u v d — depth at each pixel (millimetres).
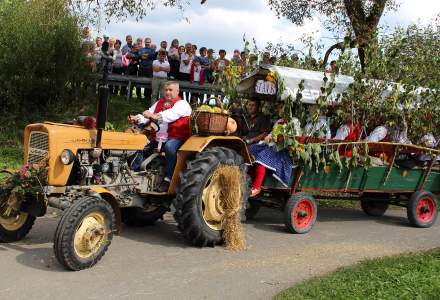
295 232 7766
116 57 15953
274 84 7898
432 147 9203
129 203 6680
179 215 6555
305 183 8023
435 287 5188
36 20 14461
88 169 6109
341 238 7656
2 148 12961
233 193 6777
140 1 15430
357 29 15078
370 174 8500
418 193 8898
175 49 16266
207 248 6723
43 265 5684
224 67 9266
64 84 14977
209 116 6809
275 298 4879
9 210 6102
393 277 5473
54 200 5754
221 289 5230
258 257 6414
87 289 5059
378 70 8570
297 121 7691
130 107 15938
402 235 8109
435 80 9086
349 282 5336
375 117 8797
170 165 6980
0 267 5566
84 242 5504
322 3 16203
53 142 5789
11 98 14359
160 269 5777
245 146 7246
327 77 8078
